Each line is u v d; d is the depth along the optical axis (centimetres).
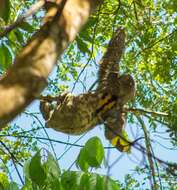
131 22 1485
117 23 1633
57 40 504
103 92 1123
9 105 441
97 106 1107
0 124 437
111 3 1606
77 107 1137
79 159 755
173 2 994
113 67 1185
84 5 551
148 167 626
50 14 529
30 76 459
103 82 1147
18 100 446
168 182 970
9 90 447
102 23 1652
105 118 1084
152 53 1648
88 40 945
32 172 746
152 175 694
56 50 500
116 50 1202
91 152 750
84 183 734
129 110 1074
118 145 1011
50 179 751
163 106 1448
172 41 1517
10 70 464
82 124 1138
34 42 494
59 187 746
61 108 1178
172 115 1036
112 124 1069
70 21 527
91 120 1115
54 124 1193
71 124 1166
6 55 859
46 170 753
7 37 887
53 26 510
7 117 439
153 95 1509
